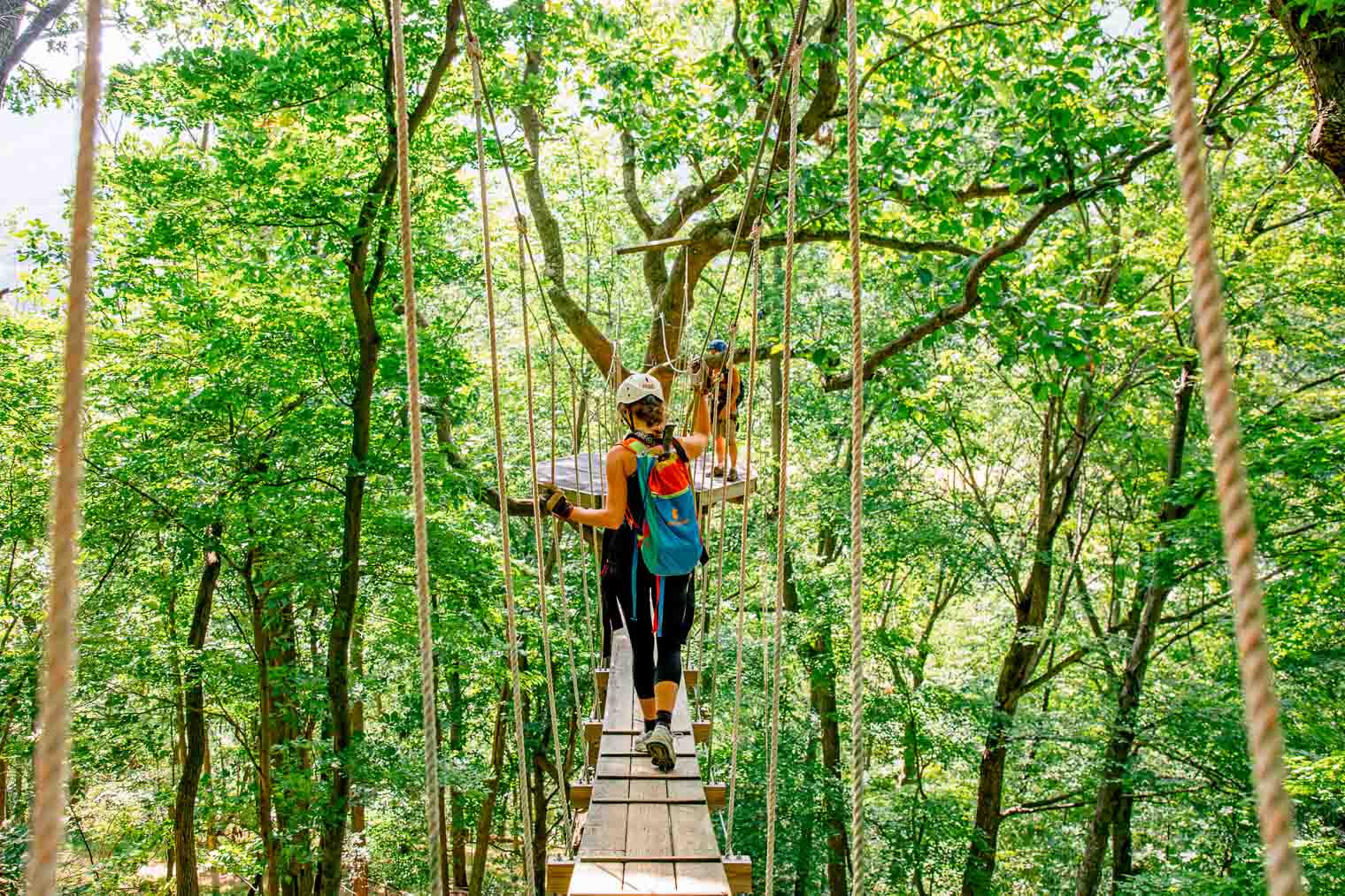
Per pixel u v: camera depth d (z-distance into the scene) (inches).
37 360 412.8
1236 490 29.1
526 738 625.9
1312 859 309.9
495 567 507.8
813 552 647.8
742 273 565.6
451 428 528.4
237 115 375.6
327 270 438.0
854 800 73.3
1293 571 402.9
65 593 31.5
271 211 385.4
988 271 391.2
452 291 676.1
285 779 432.5
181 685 491.8
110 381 426.6
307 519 455.5
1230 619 476.7
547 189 609.6
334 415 441.4
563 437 685.3
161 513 440.8
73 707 454.6
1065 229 508.7
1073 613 646.5
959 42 438.0
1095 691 607.5
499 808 792.3
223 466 451.2
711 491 222.5
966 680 612.1
